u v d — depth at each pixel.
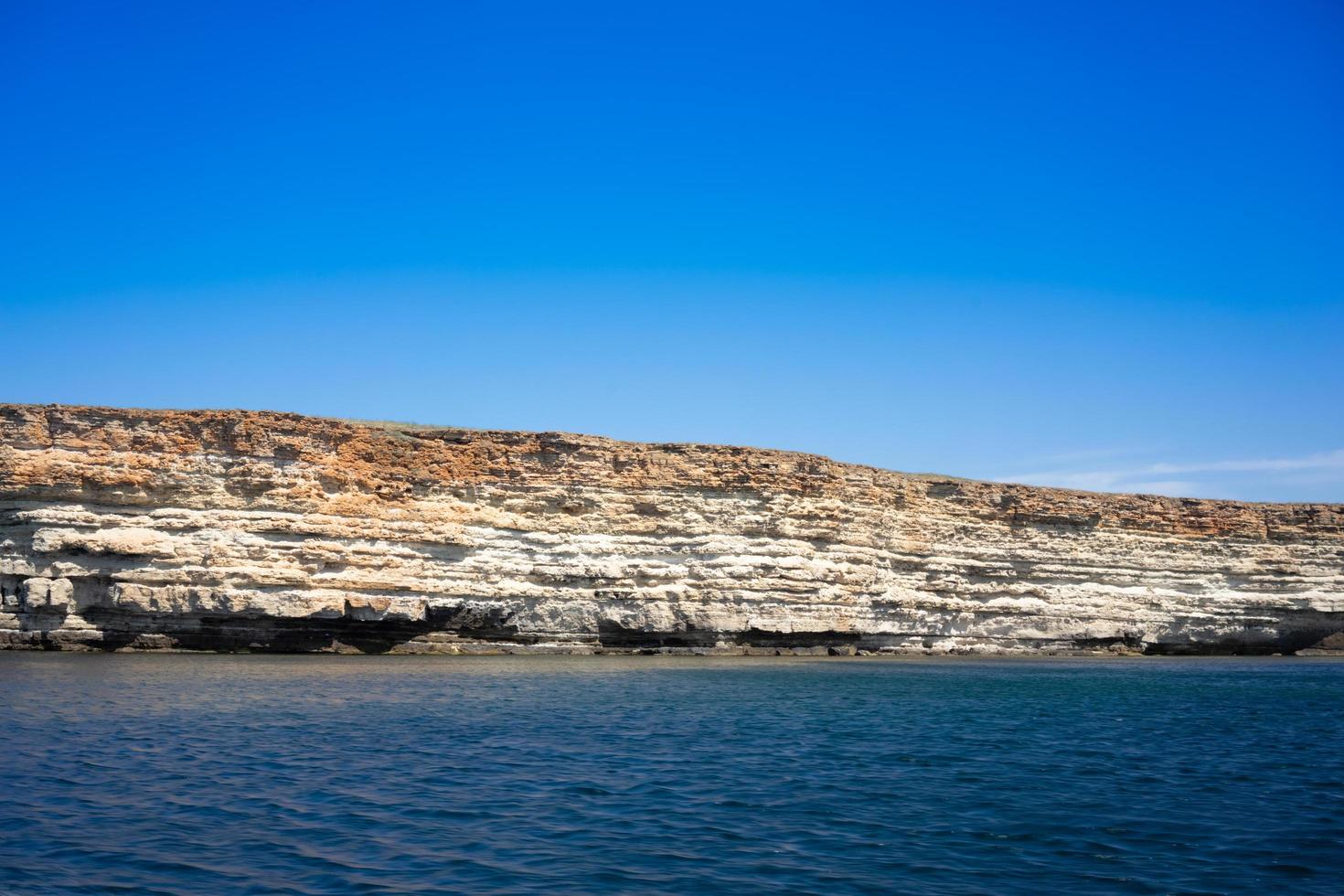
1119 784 26.66
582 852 19.41
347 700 36.72
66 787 22.80
